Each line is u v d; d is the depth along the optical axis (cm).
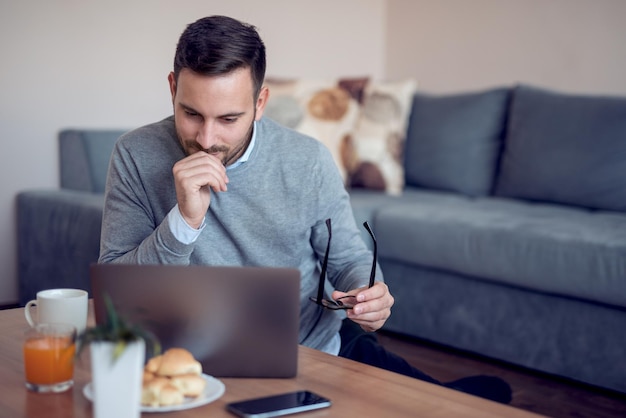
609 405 221
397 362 157
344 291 152
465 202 313
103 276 111
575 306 237
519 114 324
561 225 252
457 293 266
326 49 407
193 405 101
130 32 334
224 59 131
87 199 288
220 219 154
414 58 422
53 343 106
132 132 157
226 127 137
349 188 348
